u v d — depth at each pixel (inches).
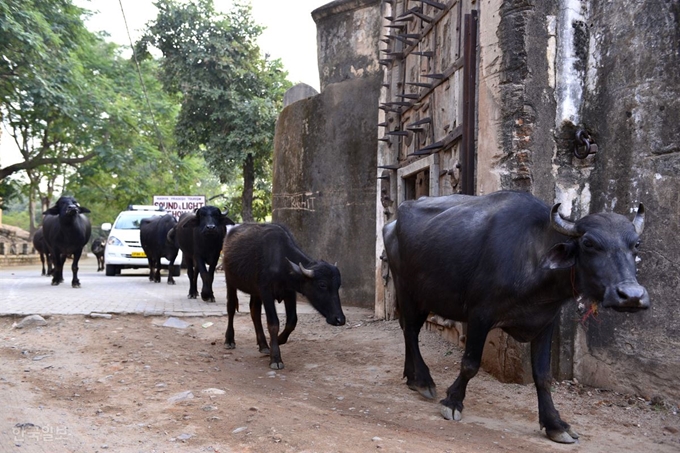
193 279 469.1
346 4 463.2
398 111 375.2
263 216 1094.4
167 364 260.2
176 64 864.3
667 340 215.0
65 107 823.7
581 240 161.2
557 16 246.7
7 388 221.1
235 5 895.1
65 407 201.8
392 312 363.6
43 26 765.3
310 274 262.4
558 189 245.8
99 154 956.0
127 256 706.8
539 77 244.1
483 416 202.8
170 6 852.6
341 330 347.3
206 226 419.5
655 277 219.5
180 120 904.3
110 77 1061.1
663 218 218.2
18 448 165.2
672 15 219.0
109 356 270.5
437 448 168.4
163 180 1211.9
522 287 179.6
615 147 234.4
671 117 217.8
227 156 862.5
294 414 194.7
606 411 209.3
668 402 212.8
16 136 1008.9
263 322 369.7
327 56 488.4
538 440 181.8
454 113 291.7
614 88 235.8
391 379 248.7
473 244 192.5
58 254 548.4
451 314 207.0
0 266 1139.3
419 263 209.8
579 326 239.3
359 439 172.2
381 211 389.4
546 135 244.5
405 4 385.1
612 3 239.0
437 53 321.7
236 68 871.1
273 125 875.4
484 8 259.8
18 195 1178.0
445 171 297.7
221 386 229.5
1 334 309.1
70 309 365.7
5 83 813.9
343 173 439.5
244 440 170.4
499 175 247.1
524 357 234.5
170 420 187.5
